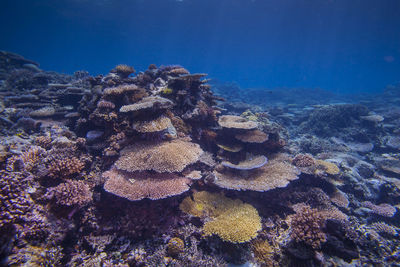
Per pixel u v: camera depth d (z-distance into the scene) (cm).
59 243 106
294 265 116
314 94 1152
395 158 284
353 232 125
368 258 128
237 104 500
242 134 190
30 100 251
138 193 119
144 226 123
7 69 394
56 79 359
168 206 133
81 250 113
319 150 289
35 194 113
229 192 154
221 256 119
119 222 124
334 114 394
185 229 126
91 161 147
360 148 323
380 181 209
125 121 156
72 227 113
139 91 179
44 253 95
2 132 183
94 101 176
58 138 162
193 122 182
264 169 168
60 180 127
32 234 98
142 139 150
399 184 219
